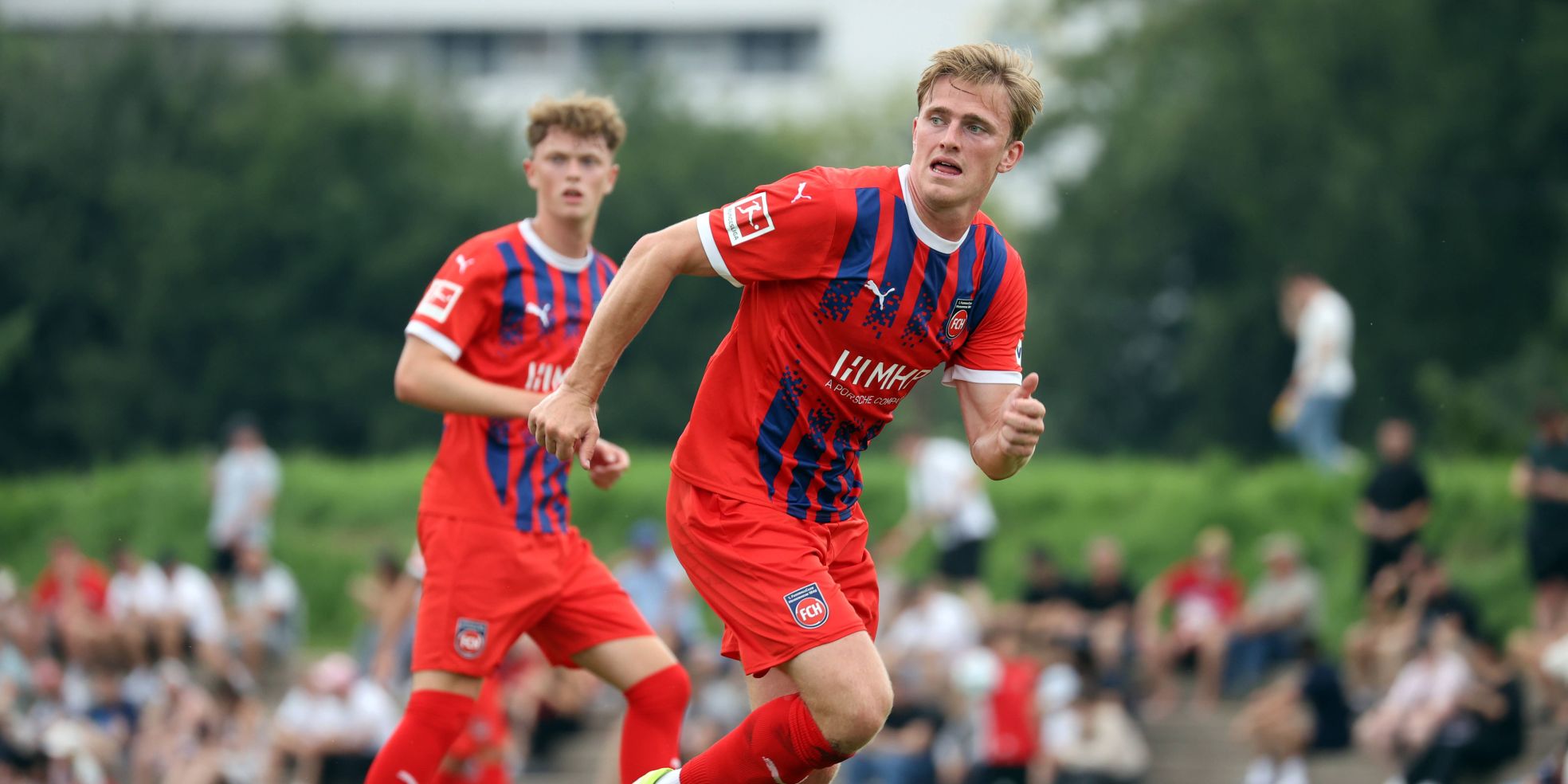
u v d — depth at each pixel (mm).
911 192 17391
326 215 146125
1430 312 131500
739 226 17234
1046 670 51000
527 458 22344
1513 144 127688
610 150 22844
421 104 166000
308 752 46312
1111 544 57938
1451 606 52094
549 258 22594
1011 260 18297
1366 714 51688
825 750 17703
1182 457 146375
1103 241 152750
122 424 144625
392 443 145125
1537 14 129375
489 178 155375
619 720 55781
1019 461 17781
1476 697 44625
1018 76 17188
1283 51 135750
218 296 145875
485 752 27469
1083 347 157375
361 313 149750
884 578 59906
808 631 17625
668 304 145500
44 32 183250
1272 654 56469
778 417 17938
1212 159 139000
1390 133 131375
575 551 22797
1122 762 47094
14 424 147000
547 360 22609
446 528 22219
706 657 50812
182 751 48219
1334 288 131625
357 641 75250
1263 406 143125
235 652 63625
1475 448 114125
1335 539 66438
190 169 153375
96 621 58500
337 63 175000
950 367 18828
